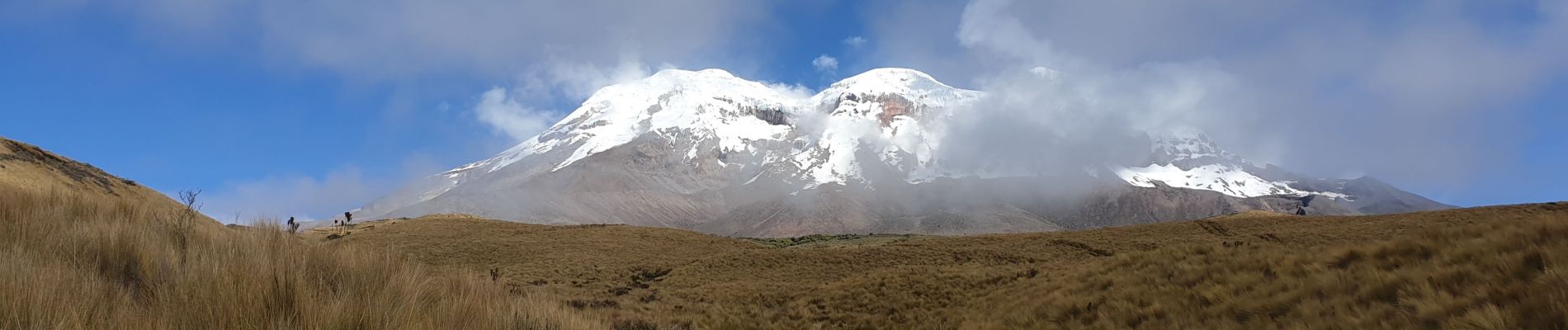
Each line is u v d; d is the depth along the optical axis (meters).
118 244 6.25
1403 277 11.68
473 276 9.30
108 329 4.33
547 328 8.05
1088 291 19.48
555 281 50.59
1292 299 12.83
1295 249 16.52
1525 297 9.16
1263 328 12.24
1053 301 19.58
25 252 5.62
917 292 30.00
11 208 6.90
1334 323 11.02
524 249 68.50
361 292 6.43
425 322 5.98
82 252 5.96
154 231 7.54
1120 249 67.31
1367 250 14.08
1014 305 21.62
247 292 5.07
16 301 4.19
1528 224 11.91
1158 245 69.62
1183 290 16.09
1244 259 16.30
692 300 36.75
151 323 4.52
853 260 57.38
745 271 54.47
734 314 28.61
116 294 5.11
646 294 42.44
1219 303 14.25
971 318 22.31
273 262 6.50
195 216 8.88
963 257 59.72
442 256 64.19
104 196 9.28
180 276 5.57
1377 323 10.57
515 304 8.74
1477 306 9.59
